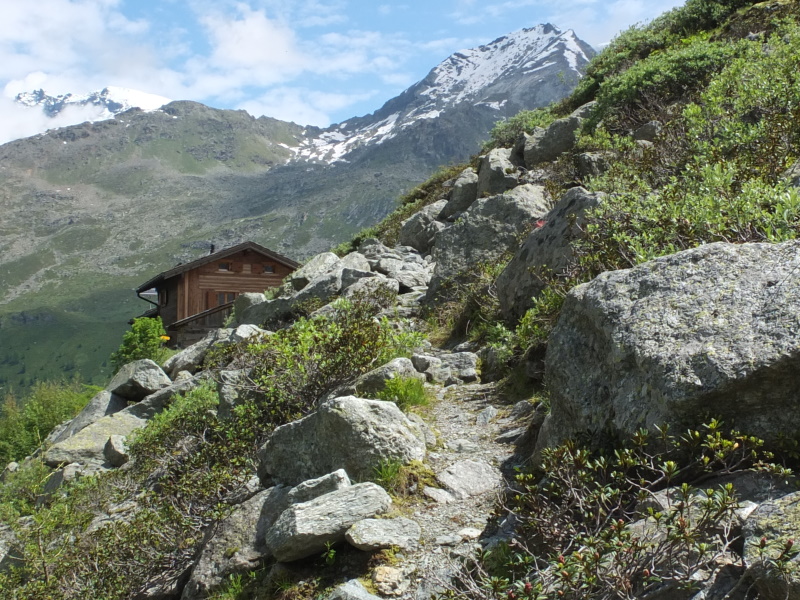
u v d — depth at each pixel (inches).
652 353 186.7
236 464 321.4
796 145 353.7
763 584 132.7
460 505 246.2
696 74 734.5
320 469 282.2
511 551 197.3
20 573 345.7
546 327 355.3
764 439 168.1
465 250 574.9
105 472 471.8
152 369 663.8
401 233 879.1
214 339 698.8
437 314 543.2
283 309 708.7
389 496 245.9
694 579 143.9
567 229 410.3
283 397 370.9
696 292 196.2
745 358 167.9
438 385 386.0
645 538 152.1
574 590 150.6
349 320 432.5
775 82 473.1
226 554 257.0
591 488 187.3
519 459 272.1
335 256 828.0
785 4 832.3
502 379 370.0
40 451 639.8
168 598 282.8
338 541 233.0
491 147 1141.1
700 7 978.1
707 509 147.6
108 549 306.3
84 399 1083.9
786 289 180.5
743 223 255.9
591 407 210.1
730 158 388.8
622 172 471.8
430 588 204.4
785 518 141.8
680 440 174.4
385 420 276.5
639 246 286.0
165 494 324.5
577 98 1069.1
